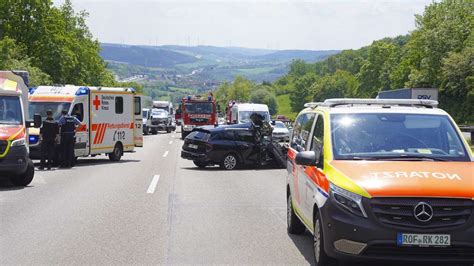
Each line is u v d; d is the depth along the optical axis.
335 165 7.83
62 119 23.06
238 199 14.56
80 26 86.56
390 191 7.06
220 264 8.18
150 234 10.16
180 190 16.25
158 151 34.81
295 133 10.70
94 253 8.73
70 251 8.84
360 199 7.11
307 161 8.26
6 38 60.16
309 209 8.49
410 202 7.03
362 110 8.80
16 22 66.31
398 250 7.06
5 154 15.88
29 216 11.82
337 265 7.69
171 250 8.97
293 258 8.52
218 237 9.97
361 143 8.28
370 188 7.12
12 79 17.77
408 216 7.02
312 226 8.30
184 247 9.19
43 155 22.22
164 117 66.25
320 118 9.05
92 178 19.20
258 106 43.47
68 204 13.45
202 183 18.06
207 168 23.66
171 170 22.58
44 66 67.25
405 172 7.46
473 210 7.04
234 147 23.17
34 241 9.50
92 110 25.61
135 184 17.56
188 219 11.66
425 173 7.44
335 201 7.30
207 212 12.53
